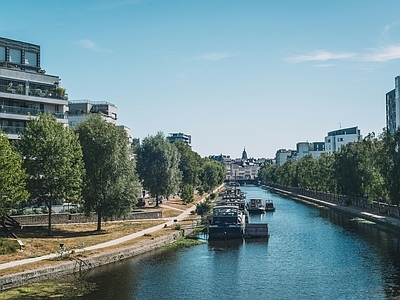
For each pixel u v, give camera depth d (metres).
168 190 125.50
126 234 72.31
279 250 67.56
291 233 85.31
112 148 75.25
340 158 132.25
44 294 43.31
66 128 71.81
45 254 54.53
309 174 189.88
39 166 65.44
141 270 53.56
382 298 43.16
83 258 53.62
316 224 99.50
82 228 76.69
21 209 75.06
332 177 148.12
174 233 74.94
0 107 79.56
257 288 47.06
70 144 68.88
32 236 63.88
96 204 73.75
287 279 50.53
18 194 55.56
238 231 77.19
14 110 81.44
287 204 164.00
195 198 172.50
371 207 119.69
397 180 91.56
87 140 75.31
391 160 96.75
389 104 186.88
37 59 98.06
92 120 77.50
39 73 92.25
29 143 66.06
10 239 57.06
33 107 86.75
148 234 72.06
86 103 142.75
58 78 92.00
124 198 74.62
